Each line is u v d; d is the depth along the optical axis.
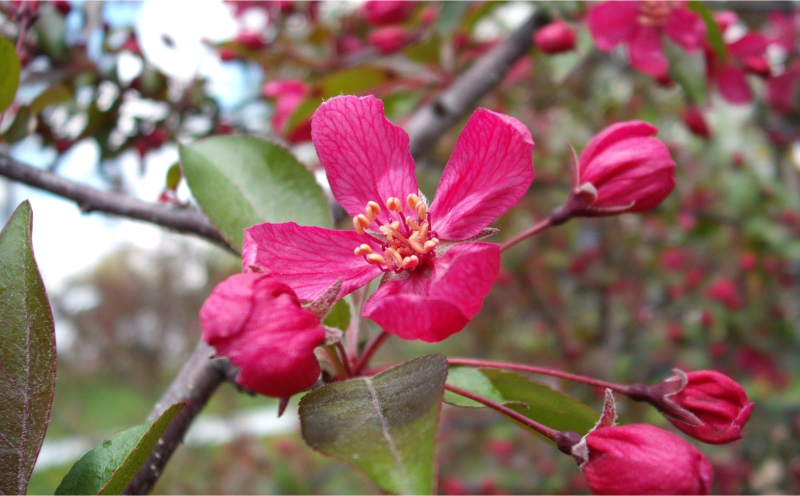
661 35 0.16
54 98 0.16
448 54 0.21
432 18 0.23
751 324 0.34
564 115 0.39
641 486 0.09
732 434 0.10
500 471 0.36
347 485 0.41
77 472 0.09
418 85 0.21
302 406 0.09
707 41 0.17
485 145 0.10
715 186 0.34
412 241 0.10
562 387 0.32
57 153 0.18
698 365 0.35
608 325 0.38
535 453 0.36
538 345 0.41
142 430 0.09
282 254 0.10
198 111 0.20
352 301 0.12
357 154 0.10
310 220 0.12
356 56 0.25
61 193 0.13
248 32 0.23
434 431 0.07
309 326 0.08
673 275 0.38
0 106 0.11
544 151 0.35
